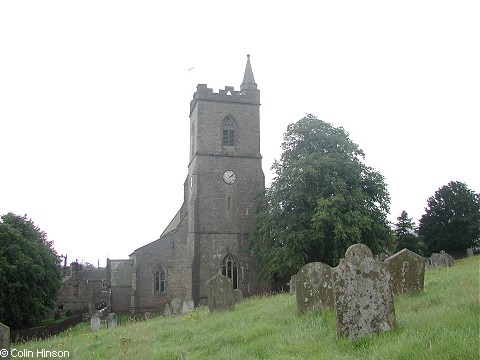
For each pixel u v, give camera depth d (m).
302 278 15.44
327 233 39.75
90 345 18.62
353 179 42.50
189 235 49.34
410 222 73.81
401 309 13.04
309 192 42.12
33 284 41.56
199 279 48.28
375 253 41.72
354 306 10.84
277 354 10.54
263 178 51.72
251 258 49.66
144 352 13.27
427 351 8.23
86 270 102.50
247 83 53.84
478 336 8.40
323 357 9.42
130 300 53.78
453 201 72.25
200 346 13.40
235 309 22.42
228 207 50.38
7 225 41.88
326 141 44.66
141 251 51.12
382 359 8.49
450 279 18.39
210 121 51.91
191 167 53.75
